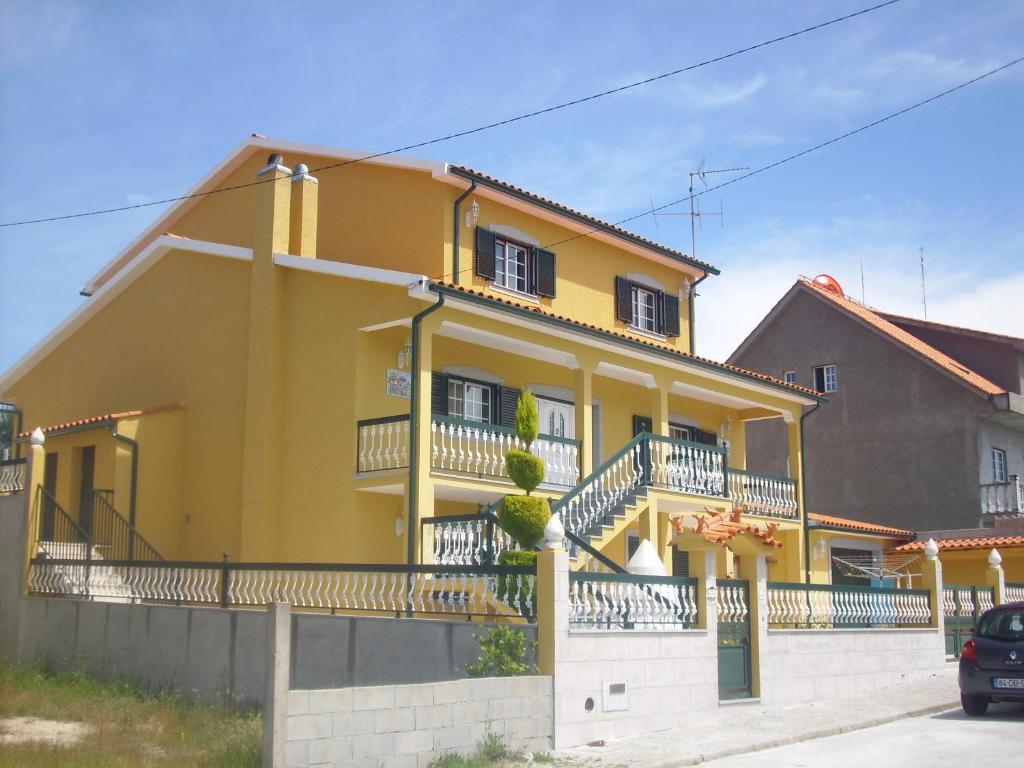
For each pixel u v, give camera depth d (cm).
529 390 2080
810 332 3509
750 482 2319
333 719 921
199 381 1997
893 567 2880
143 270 2164
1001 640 1448
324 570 1434
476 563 1480
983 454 3106
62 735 1217
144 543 1809
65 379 2339
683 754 1109
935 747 1186
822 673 1586
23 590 1820
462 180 1997
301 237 1905
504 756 1059
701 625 1360
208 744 1104
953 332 3422
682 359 2105
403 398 1812
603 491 1852
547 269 2208
